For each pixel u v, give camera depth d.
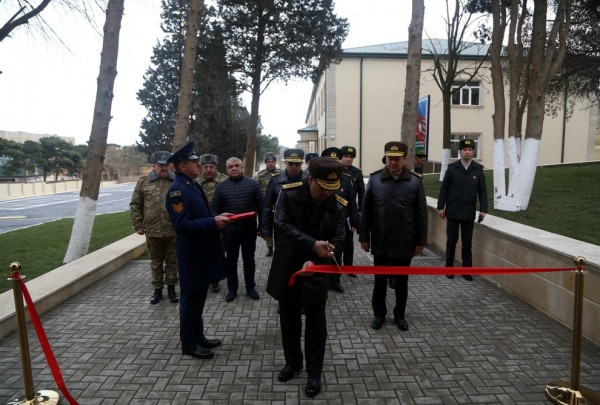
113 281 5.98
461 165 5.95
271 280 3.22
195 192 3.69
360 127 21.91
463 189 5.90
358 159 22.06
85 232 7.05
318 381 3.09
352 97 21.88
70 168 46.72
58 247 8.95
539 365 3.48
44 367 3.50
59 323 4.44
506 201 8.03
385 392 3.10
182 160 3.63
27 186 39.00
